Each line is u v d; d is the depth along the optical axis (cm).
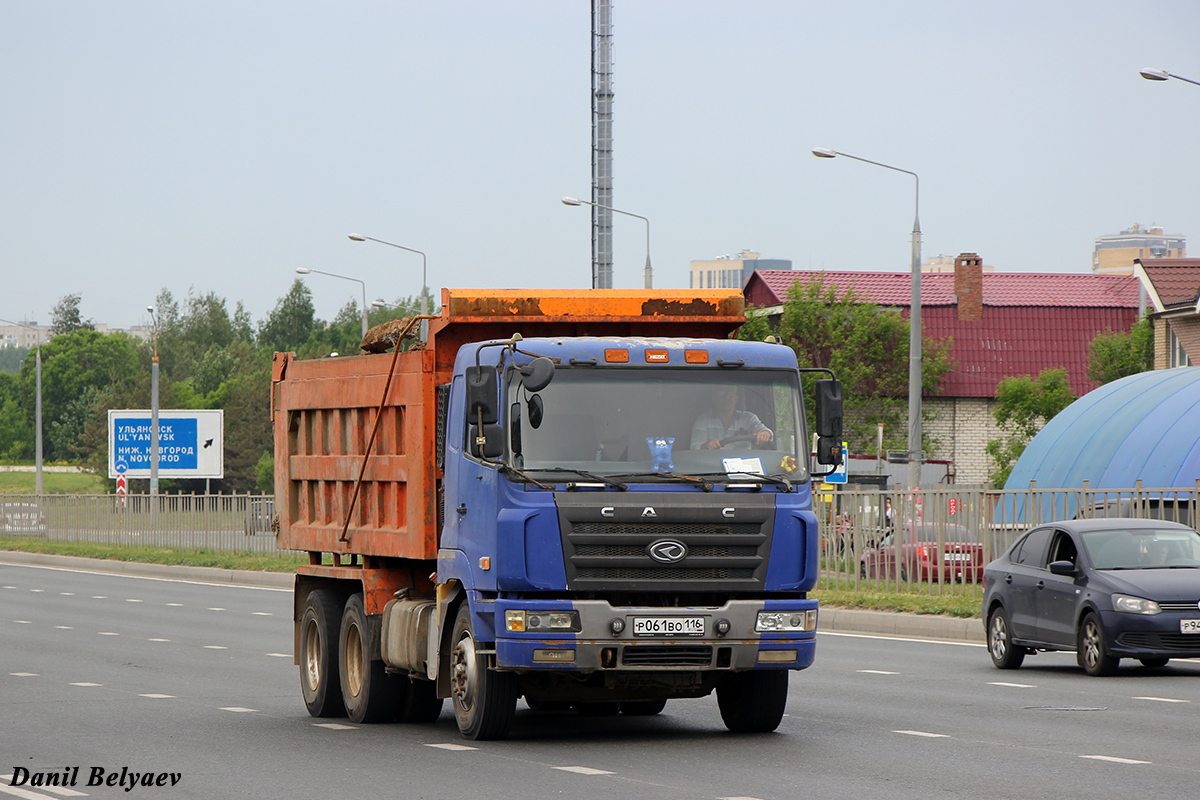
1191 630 4100
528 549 2705
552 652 2698
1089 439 9338
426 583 3281
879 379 14812
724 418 2831
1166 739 2934
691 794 2319
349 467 3419
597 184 9744
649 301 3122
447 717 3497
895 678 4156
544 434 2762
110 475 15650
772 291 15950
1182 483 8381
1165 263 11594
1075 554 4353
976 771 2539
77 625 6053
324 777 2538
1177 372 9556
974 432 15288
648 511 2720
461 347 2984
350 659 3384
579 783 2436
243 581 9175
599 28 9706
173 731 3162
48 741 3000
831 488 7125
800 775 2503
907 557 6166
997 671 4362
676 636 2714
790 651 2764
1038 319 16000
